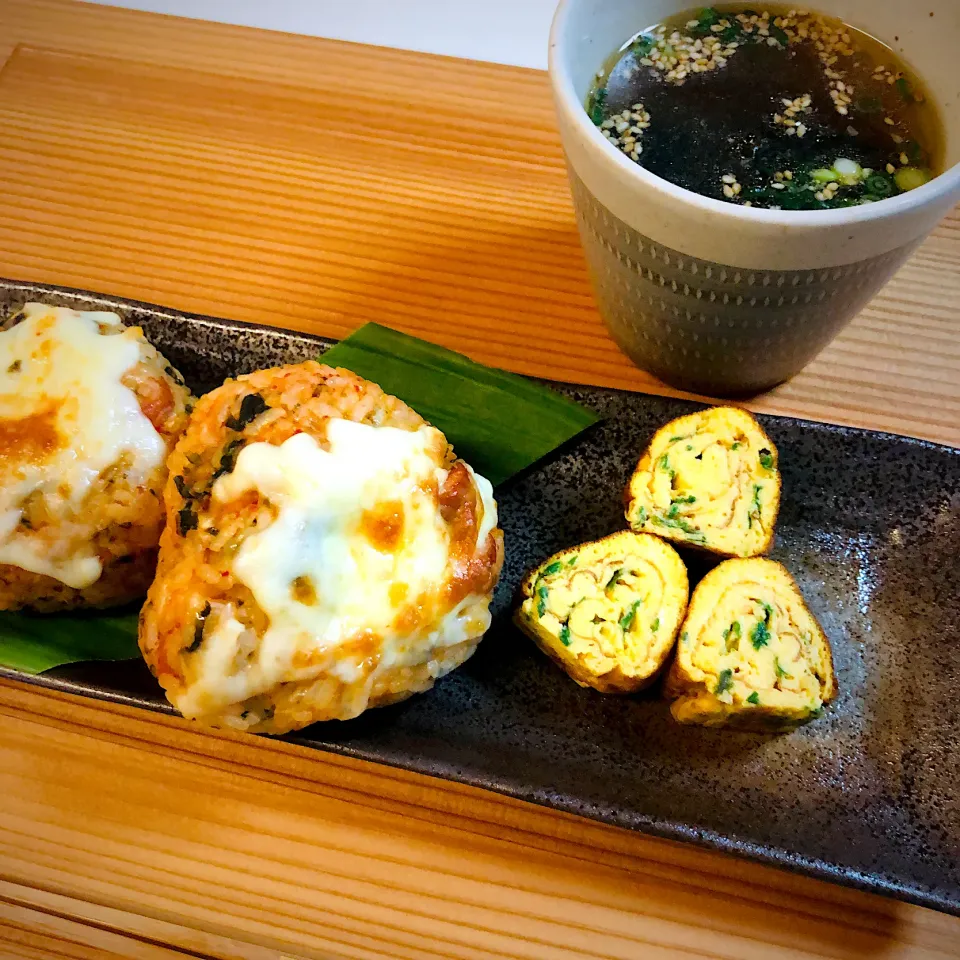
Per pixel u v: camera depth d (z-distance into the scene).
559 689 0.22
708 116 0.21
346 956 0.20
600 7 0.20
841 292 0.20
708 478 0.23
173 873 0.21
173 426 0.22
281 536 0.19
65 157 0.29
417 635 0.20
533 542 0.24
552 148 0.29
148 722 0.23
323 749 0.20
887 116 0.21
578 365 0.26
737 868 0.21
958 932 0.20
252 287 0.27
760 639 0.21
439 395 0.23
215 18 0.32
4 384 0.21
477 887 0.21
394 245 0.28
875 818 0.20
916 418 0.25
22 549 0.21
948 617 0.22
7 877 0.21
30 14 0.32
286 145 0.29
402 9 0.32
